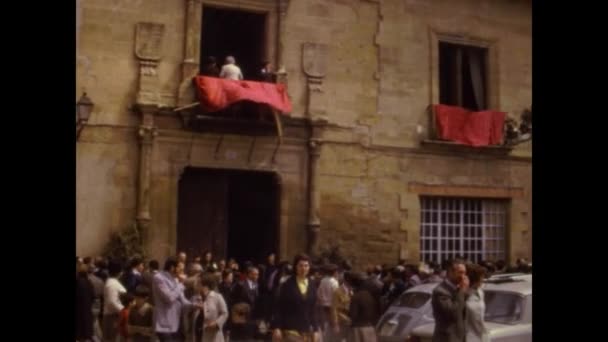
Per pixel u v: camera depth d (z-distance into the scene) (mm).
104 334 12805
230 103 18219
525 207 22453
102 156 17797
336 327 13164
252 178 20312
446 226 21594
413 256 20688
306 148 19844
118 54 18109
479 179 21797
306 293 10805
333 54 20312
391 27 21078
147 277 13617
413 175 20953
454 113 21344
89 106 16891
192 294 13305
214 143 18812
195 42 18750
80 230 17406
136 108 18094
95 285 13805
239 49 21391
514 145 21953
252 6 19547
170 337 12047
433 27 21594
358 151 20359
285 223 19375
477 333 9289
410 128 21016
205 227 19312
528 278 12141
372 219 20312
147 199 17953
